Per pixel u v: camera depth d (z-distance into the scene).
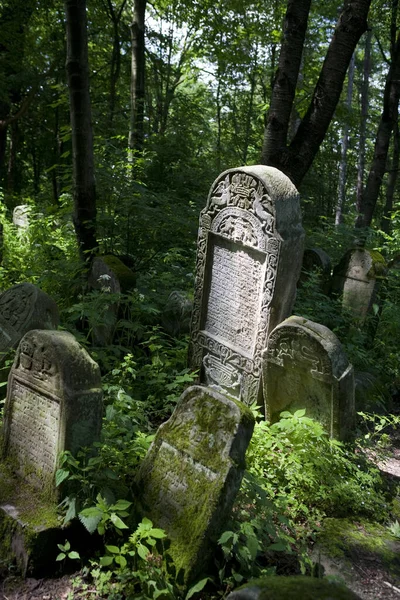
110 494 3.44
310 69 14.32
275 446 4.31
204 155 16.70
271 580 2.27
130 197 8.35
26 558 3.31
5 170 22.22
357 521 4.04
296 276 5.27
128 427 4.32
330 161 20.66
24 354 3.81
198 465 3.35
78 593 3.21
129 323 6.14
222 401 3.41
